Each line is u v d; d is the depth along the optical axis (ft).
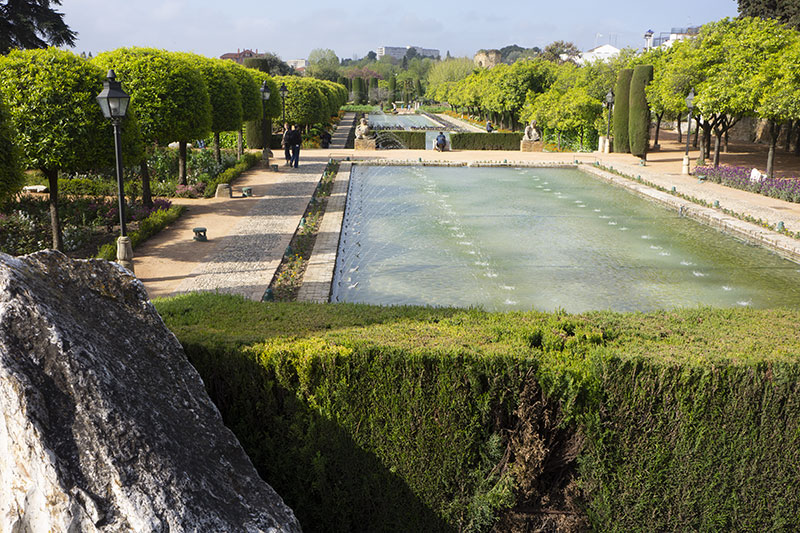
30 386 9.23
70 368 9.64
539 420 12.80
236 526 9.87
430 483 13.03
